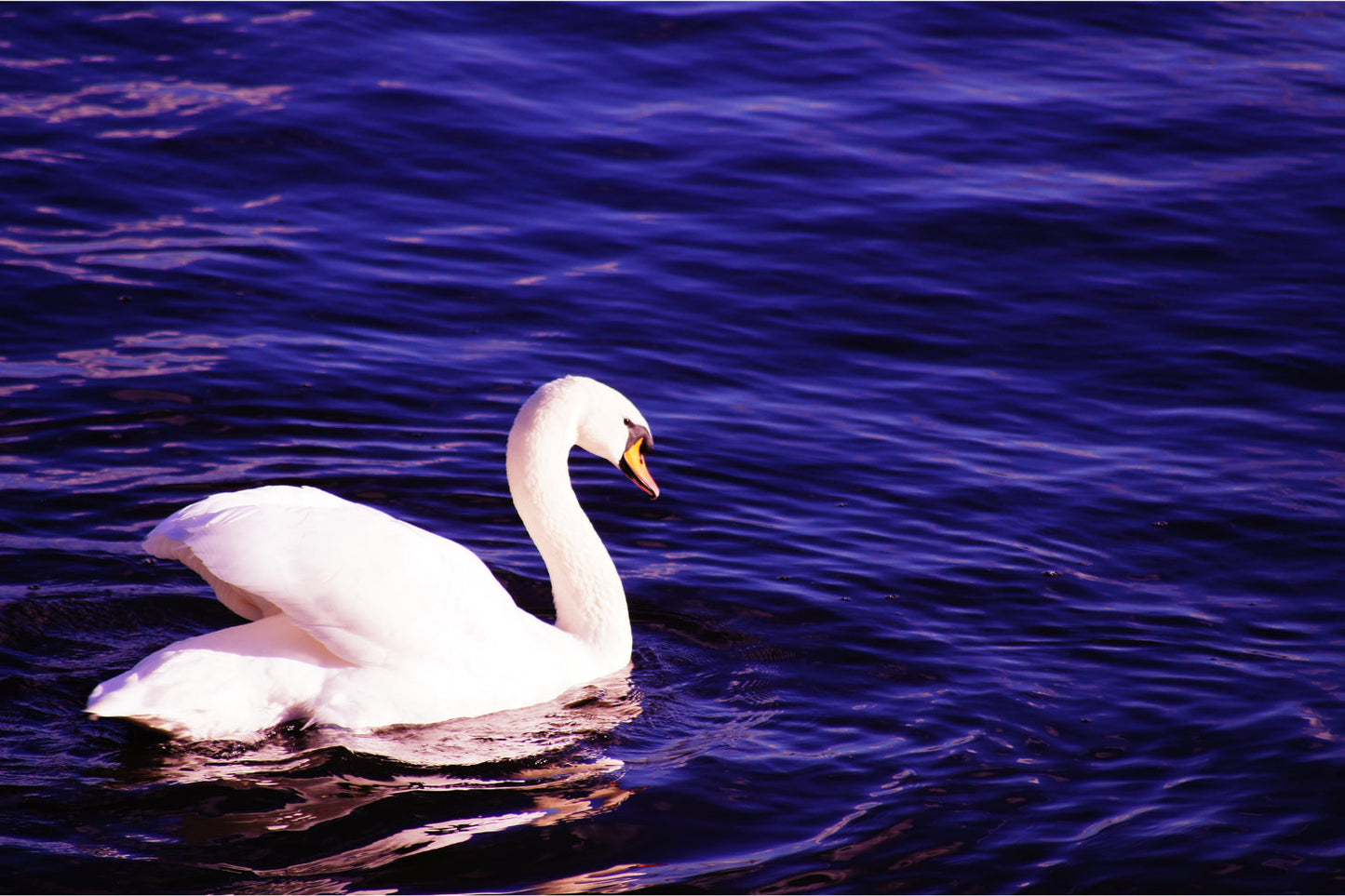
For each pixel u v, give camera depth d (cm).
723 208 1862
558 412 1112
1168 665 1100
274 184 1819
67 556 1154
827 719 1024
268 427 1366
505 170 1905
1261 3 2553
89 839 851
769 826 900
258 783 918
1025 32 2398
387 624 969
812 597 1180
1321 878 863
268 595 941
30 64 2020
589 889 835
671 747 990
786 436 1425
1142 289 1738
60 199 1728
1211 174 1994
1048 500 1337
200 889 815
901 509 1313
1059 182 1962
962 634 1138
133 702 904
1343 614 1182
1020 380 1555
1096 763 976
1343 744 998
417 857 856
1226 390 1545
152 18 2183
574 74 2161
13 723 959
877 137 2055
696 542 1257
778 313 1656
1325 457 1426
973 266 1773
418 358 1508
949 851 879
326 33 2200
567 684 1065
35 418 1334
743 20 2356
